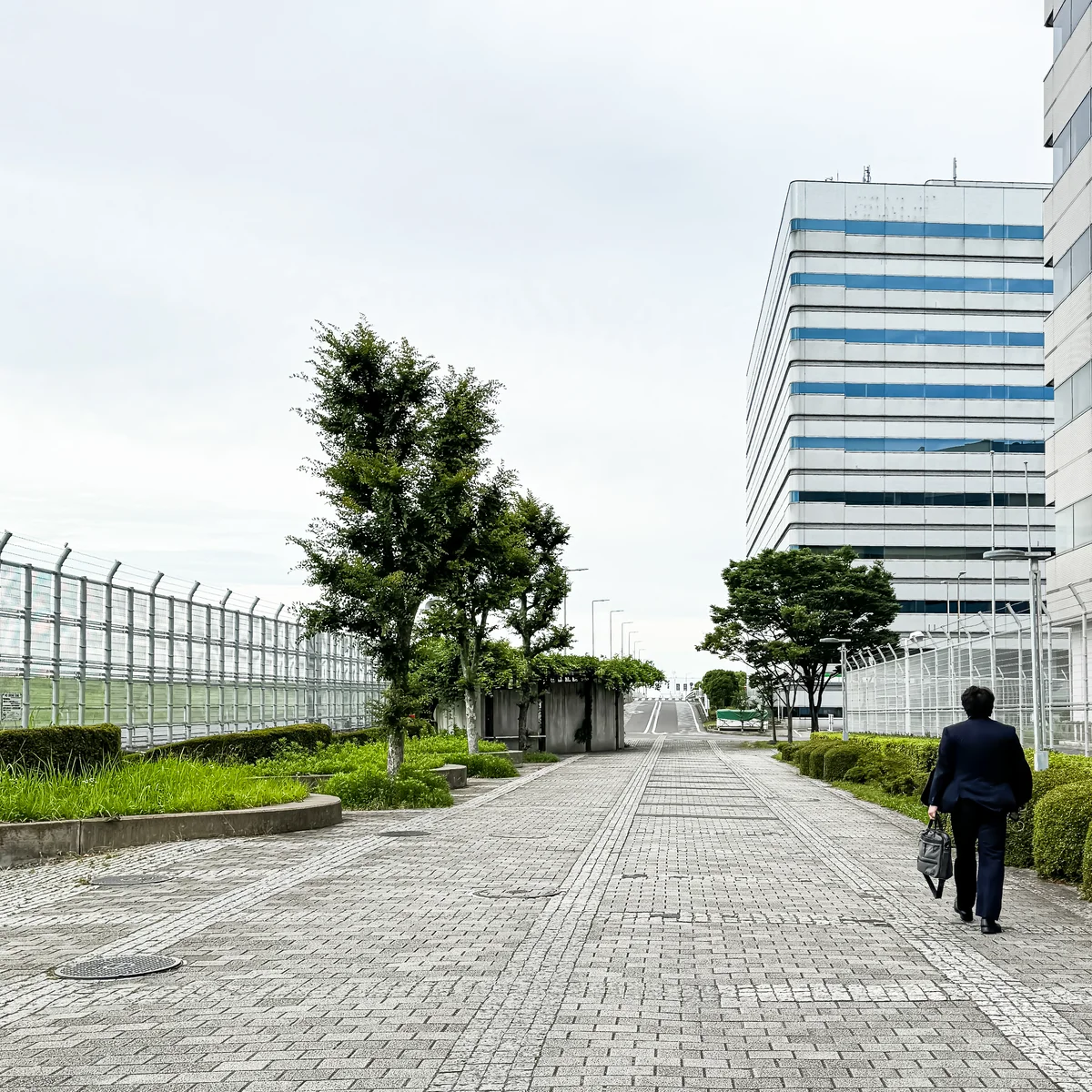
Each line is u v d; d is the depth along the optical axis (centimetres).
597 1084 527
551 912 977
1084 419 3262
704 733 8575
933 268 9144
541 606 4412
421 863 1289
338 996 685
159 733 2903
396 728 2225
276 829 1593
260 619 3700
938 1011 657
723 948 832
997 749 910
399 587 2156
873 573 6081
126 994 689
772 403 10512
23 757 1788
